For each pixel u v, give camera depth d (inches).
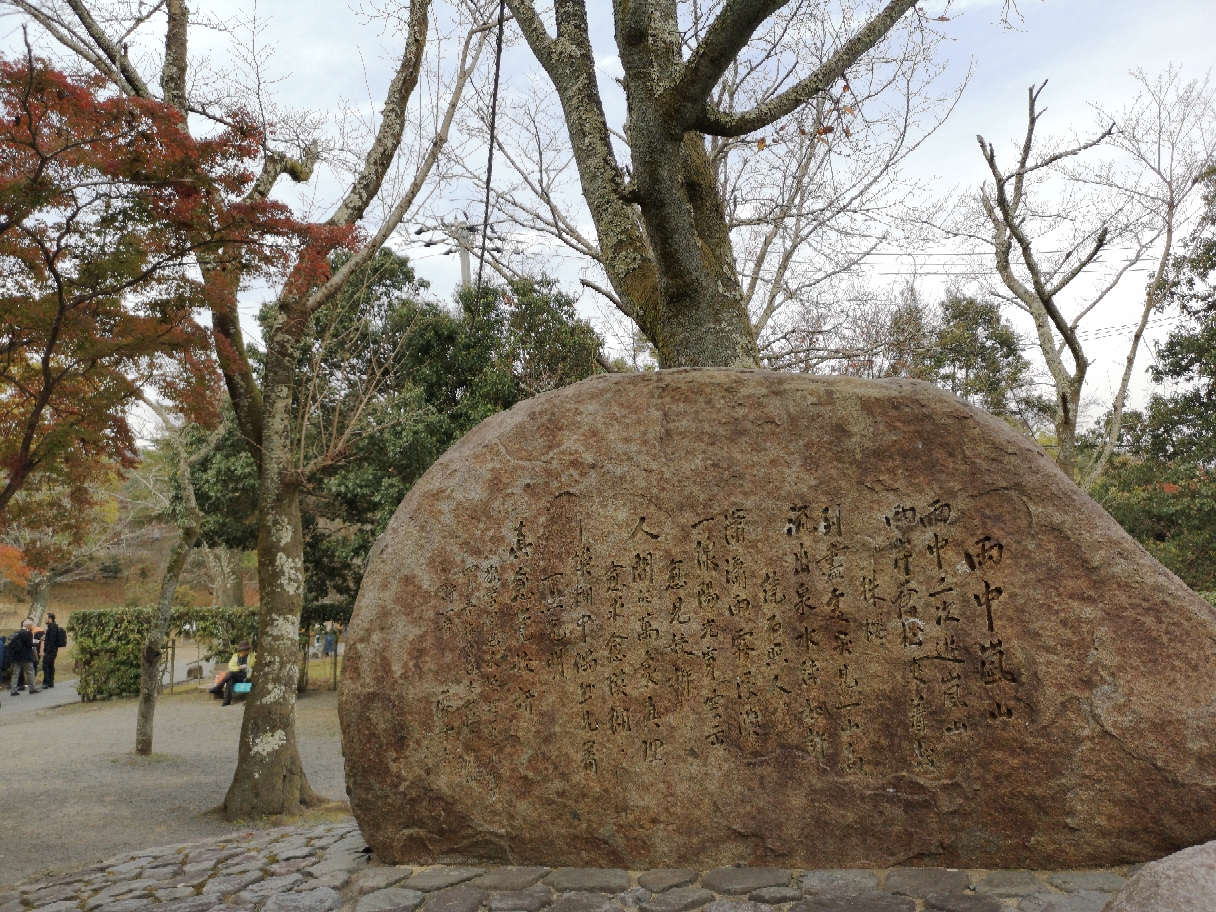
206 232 235.9
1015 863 152.6
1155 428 680.4
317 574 586.2
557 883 156.4
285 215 253.8
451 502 178.7
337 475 542.9
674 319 248.5
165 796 326.6
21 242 201.5
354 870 172.2
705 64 198.2
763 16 187.0
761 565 169.5
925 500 166.2
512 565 174.7
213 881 175.6
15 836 273.4
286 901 157.4
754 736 164.2
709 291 244.7
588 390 182.4
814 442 172.2
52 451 215.8
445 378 565.0
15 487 215.3
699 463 174.6
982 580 161.8
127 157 211.0
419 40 338.0
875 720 161.0
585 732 168.1
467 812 167.6
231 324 322.3
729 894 149.0
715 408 176.9
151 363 232.5
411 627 173.8
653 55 233.1
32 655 643.5
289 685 307.0
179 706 567.8
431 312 568.4
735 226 456.4
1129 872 147.3
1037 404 762.2
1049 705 154.8
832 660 164.4
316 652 849.5
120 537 854.5
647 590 171.5
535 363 550.3
